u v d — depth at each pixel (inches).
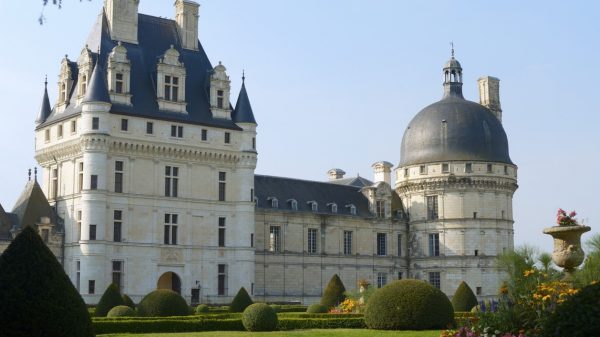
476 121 4318.4
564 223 1382.9
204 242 3356.3
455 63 4537.4
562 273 1453.0
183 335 1711.4
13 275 1025.5
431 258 4296.3
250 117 3516.2
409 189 4416.8
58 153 3265.3
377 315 1777.8
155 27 3518.7
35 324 1008.2
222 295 3385.8
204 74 3553.2
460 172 4229.8
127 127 3169.3
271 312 1863.9
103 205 3065.9
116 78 3198.8
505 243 4281.5
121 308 2154.3
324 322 1941.4
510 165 4333.2
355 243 4229.8
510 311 1195.9
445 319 1763.0
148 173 3235.7
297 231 3986.2
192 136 3339.1
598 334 764.6
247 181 3476.9
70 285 1062.4
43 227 3097.9
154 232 3218.5
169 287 3383.4
